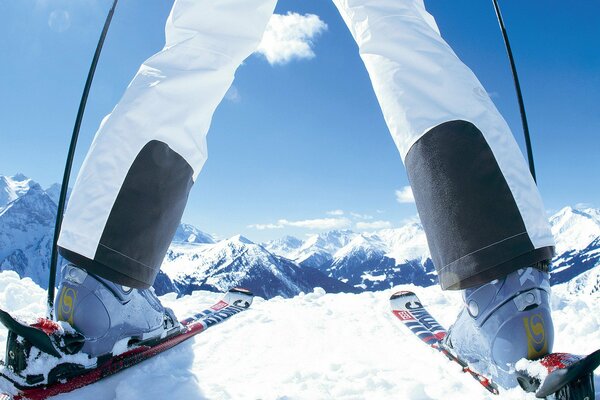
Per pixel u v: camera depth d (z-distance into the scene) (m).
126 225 1.31
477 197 1.22
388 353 1.94
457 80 1.29
